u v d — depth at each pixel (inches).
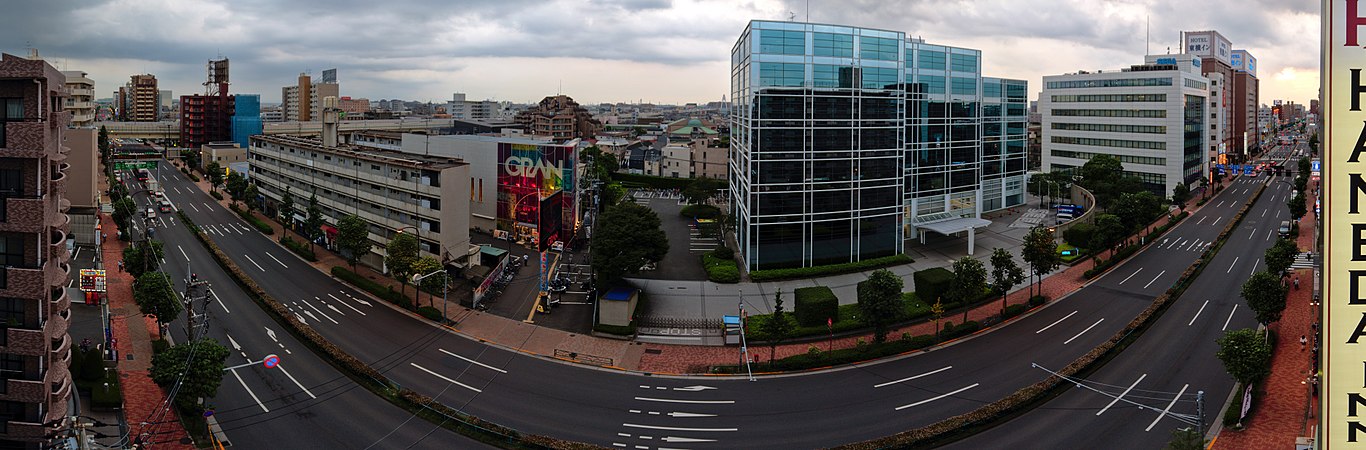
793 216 4025.6
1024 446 2073.1
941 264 4195.4
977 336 2999.5
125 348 2721.5
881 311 2795.3
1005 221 5467.5
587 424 2253.9
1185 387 2452.0
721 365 2699.3
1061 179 6417.3
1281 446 2036.2
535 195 4692.4
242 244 4527.6
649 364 2748.5
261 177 5472.4
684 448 2100.1
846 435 2174.0
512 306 3444.9
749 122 3944.4
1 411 1914.4
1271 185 7460.6
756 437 2167.8
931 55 4758.9
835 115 4037.9
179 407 2207.2
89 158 4229.8
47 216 1934.1
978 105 5093.5
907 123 4682.6
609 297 3127.5
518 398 2437.3
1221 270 3983.8
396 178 3966.5
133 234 4616.1
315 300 3425.2
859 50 4052.7
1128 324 3058.6
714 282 3860.7
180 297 3299.7
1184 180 6707.7
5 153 1849.2
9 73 1841.8
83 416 2079.2
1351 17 1251.2
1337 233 1273.4
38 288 1898.4
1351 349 1278.3
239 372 2546.8
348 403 2347.4
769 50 3897.6
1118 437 2116.1
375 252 4079.7
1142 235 4960.6
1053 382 2426.2
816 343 2955.2
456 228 3868.1
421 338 2992.1
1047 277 3900.1
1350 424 1284.4
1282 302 2687.0
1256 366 2127.2
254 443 2063.2
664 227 5472.4
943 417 2278.5
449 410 2277.3
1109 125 7027.6
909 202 4778.5
